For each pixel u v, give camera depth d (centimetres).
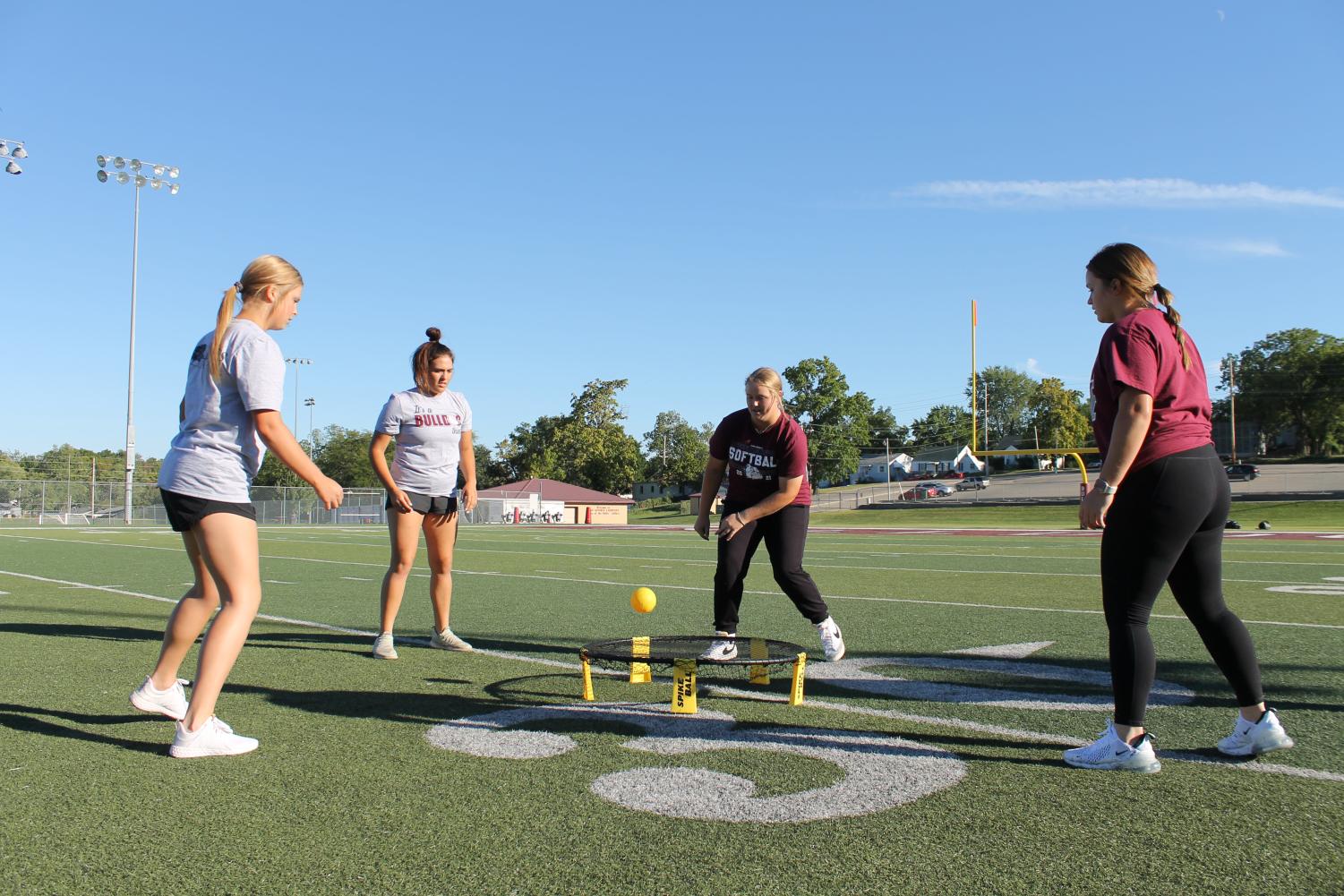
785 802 272
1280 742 314
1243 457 9419
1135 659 303
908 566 1320
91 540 2223
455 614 742
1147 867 223
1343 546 1808
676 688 389
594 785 289
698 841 240
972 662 511
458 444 560
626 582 1058
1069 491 6488
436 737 350
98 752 329
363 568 1280
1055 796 277
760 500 502
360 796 279
